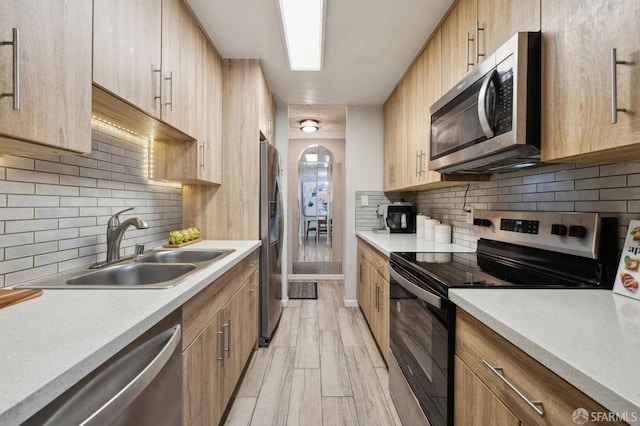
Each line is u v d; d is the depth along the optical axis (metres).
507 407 0.75
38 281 1.11
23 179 1.08
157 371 0.80
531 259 1.36
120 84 1.11
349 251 3.37
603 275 1.04
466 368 0.95
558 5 0.92
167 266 1.46
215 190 2.34
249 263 2.07
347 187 3.38
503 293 0.99
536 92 1.01
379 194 3.38
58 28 0.83
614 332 0.68
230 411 1.64
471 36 1.47
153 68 1.34
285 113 3.34
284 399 1.75
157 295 0.95
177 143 1.86
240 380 1.93
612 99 0.73
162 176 1.86
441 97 1.74
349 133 3.38
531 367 0.67
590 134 0.80
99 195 1.47
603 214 1.06
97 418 0.59
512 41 1.03
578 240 1.10
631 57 0.69
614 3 0.73
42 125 0.79
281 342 2.48
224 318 1.51
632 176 1.00
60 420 0.55
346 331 2.69
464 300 0.93
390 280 1.77
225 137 2.34
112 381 0.68
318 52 2.19
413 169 2.34
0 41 0.68
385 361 2.13
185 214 2.34
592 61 0.79
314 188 5.08
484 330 0.85
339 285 4.24
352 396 1.77
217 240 2.33
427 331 1.21
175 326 0.98
